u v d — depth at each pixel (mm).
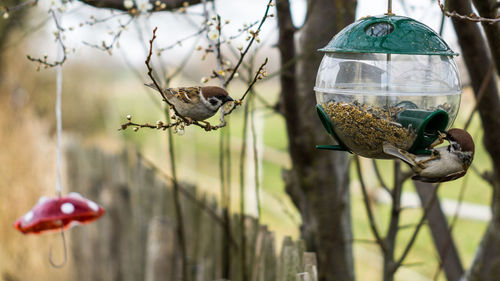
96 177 6918
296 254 3730
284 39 3963
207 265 5352
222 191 4418
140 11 3691
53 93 10555
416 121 2986
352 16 4152
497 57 3346
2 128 8773
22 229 4047
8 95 9344
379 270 8266
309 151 4344
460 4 3578
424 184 4816
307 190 4434
